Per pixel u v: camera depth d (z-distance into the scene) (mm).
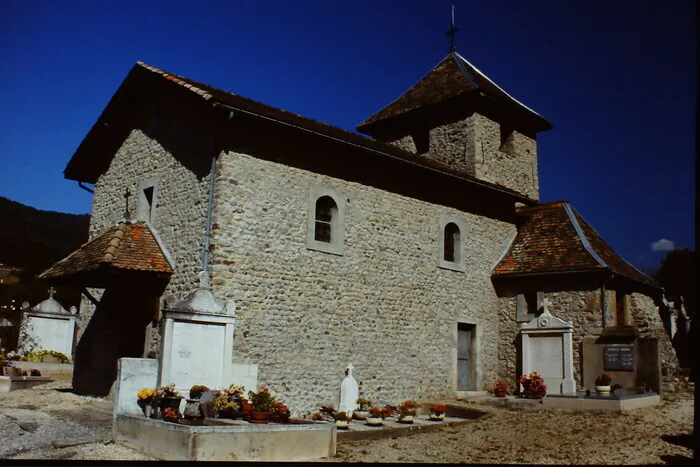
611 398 12070
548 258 16219
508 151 20156
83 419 10391
